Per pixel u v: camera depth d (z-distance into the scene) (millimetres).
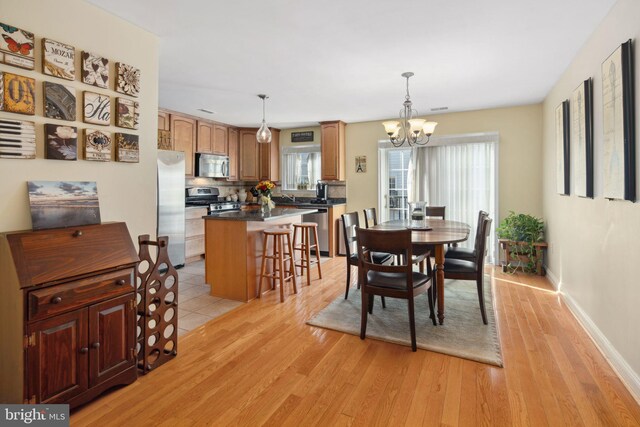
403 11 2246
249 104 4645
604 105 2285
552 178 4023
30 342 1578
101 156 2221
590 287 2668
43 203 1895
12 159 1808
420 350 2406
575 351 2367
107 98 2256
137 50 2453
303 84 3752
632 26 1935
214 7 2193
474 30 2514
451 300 3455
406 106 3793
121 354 1956
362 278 2586
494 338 2568
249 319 2994
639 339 1876
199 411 1774
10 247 1612
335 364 2230
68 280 1712
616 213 2186
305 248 4320
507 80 3652
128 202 2408
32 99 1875
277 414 1747
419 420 1688
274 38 2633
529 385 1970
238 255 3506
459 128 5098
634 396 1857
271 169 6527
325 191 5977
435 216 4758
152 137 2572
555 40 2680
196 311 3195
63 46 2008
